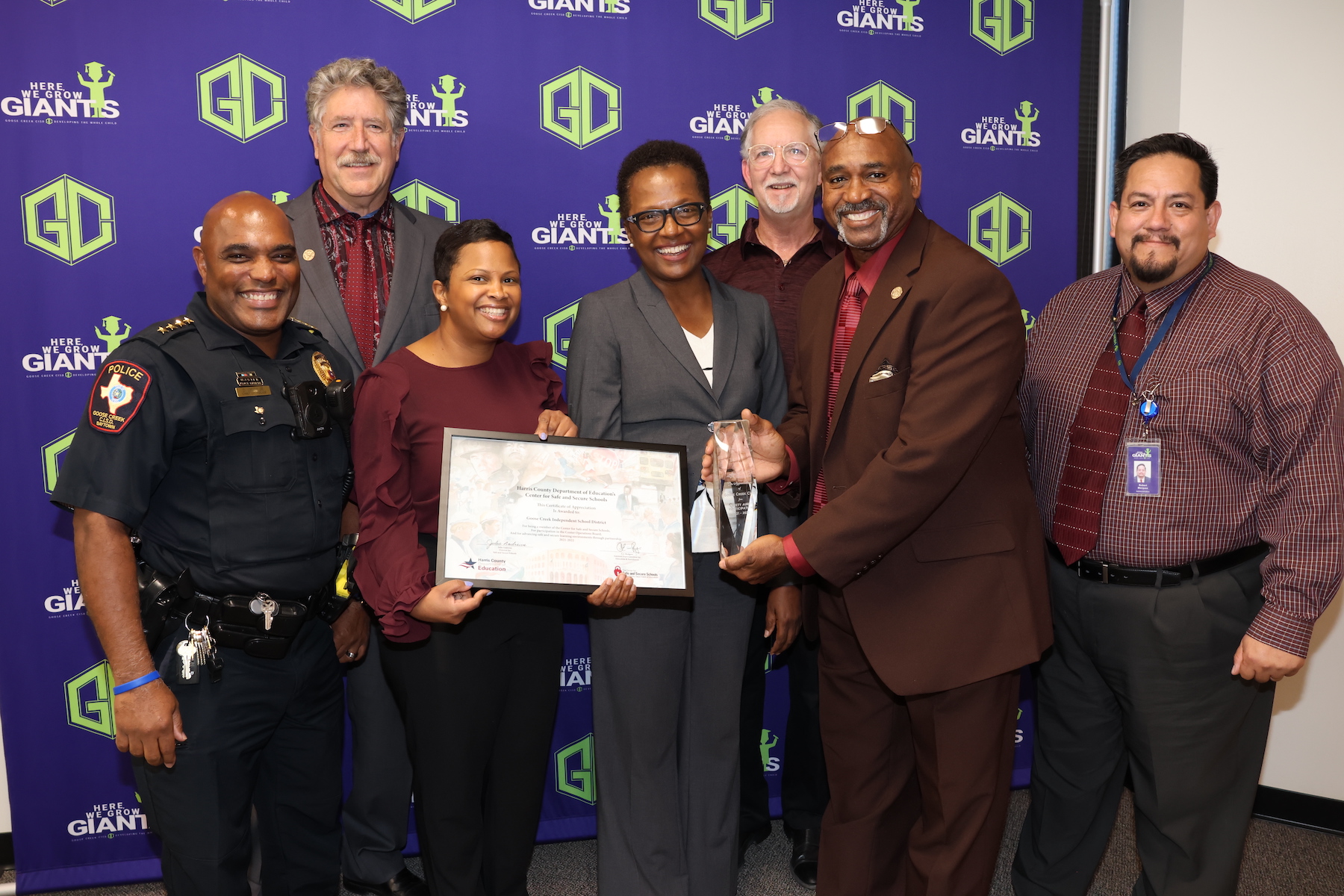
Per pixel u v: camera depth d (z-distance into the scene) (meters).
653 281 2.13
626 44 2.69
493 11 2.61
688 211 2.01
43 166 2.41
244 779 1.82
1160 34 2.92
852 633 2.13
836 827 2.19
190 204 2.49
